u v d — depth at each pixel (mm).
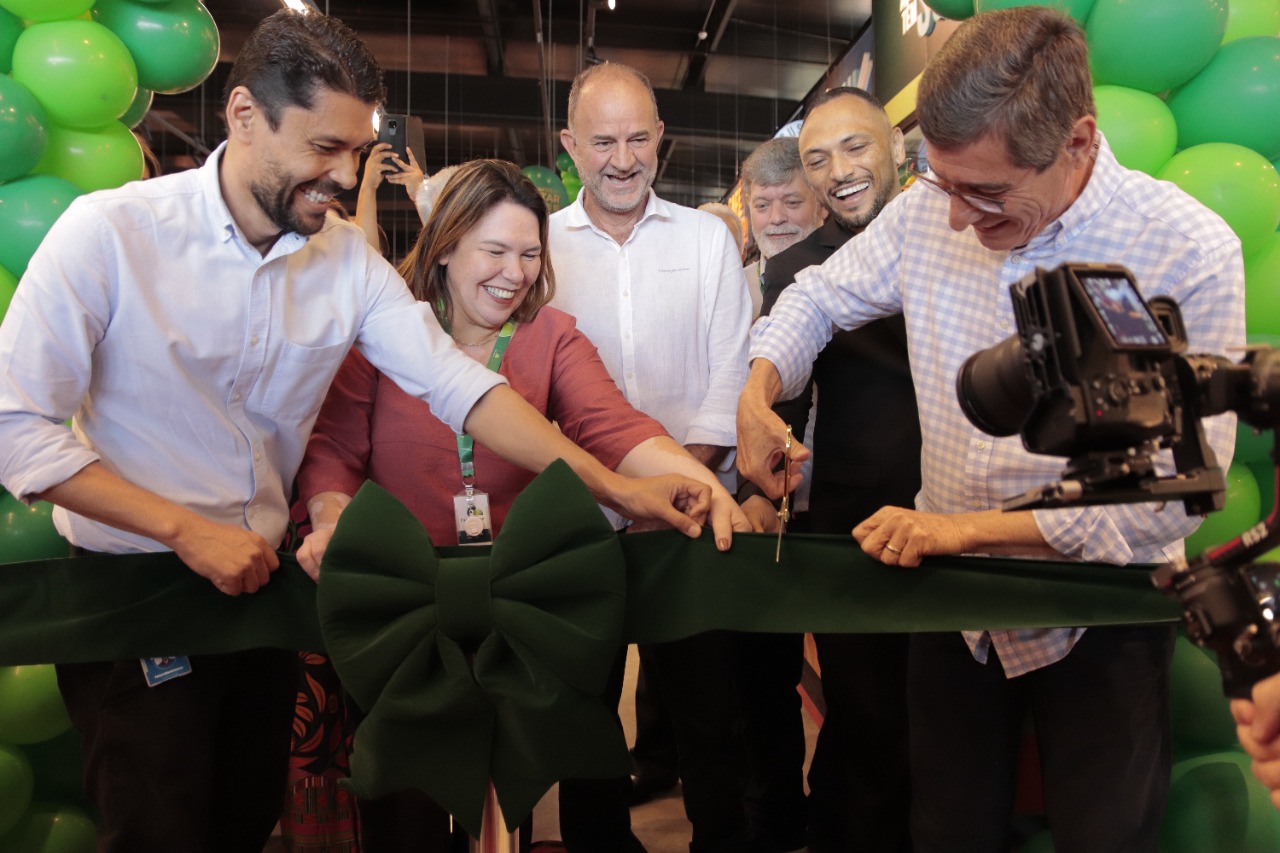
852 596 1315
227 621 1373
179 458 1423
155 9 2242
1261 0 2070
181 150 12391
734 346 2191
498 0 9125
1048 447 753
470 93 10398
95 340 1343
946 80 1141
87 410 1393
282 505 1551
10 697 1909
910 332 1516
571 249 2209
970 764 1447
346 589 1196
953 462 1454
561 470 1192
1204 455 769
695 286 2191
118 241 1318
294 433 1544
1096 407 708
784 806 2461
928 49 4168
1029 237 1263
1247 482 1967
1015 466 1357
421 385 1558
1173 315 805
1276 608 740
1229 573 771
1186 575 794
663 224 2205
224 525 1330
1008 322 1354
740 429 1587
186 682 1435
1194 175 1869
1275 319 1979
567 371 1756
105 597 1384
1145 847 1330
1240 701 773
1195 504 787
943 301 1458
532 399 1741
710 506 1374
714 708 2025
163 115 11023
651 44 9875
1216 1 1844
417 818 1618
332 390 1694
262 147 1299
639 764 2920
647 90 2162
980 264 1412
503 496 1685
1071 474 753
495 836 1334
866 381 2051
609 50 10086
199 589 1373
